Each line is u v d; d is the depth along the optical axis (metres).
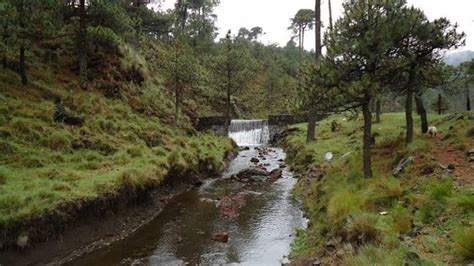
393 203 10.80
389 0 14.10
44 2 22.05
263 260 11.84
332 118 41.47
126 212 15.33
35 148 17.30
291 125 44.09
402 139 16.83
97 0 26.16
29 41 21.64
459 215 8.73
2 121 17.84
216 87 49.03
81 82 27.12
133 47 38.03
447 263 6.93
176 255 12.30
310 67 15.21
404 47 15.20
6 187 12.74
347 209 11.49
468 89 26.38
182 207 17.81
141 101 31.66
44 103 21.70
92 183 14.59
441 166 12.01
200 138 32.97
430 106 36.69
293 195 19.31
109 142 20.98
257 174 24.39
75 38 28.27
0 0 20.08
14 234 10.91
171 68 33.94
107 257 11.98
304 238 12.71
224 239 13.57
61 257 11.60
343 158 19.02
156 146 24.08
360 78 13.83
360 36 14.11
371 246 8.36
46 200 12.28
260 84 71.62
